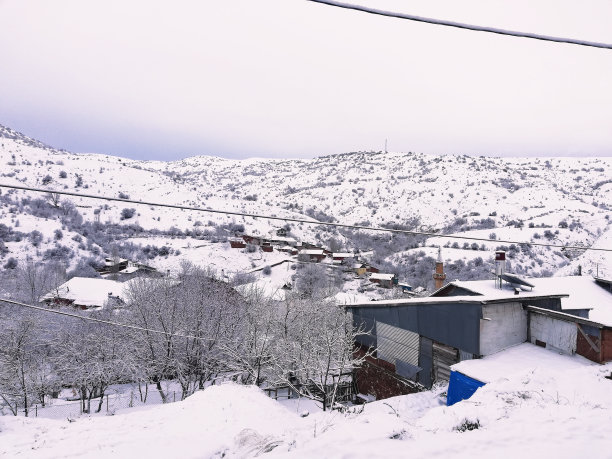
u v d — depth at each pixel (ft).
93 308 151.94
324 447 23.35
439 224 604.08
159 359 93.35
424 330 64.80
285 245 425.28
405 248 438.40
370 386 76.18
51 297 163.32
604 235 350.84
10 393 87.25
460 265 335.47
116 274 258.16
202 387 98.63
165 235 424.46
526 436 24.32
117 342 94.79
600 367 45.73
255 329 90.68
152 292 101.24
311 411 69.77
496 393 38.04
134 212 499.51
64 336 99.76
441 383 61.21
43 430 39.91
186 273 125.90
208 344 97.40
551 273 318.04
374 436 24.98
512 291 84.38
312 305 99.66
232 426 40.01
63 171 632.38
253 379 91.56
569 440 23.39
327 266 333.01
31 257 280.10
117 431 38.81
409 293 191.83
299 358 78.13
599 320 77.46
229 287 121.08
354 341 81.20
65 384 96.58
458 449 22.48
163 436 37.01
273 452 26.40
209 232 456.45
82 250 318.45
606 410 29.71
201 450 33.27
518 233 447.42
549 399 36.22
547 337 55.67
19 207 400.67
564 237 419.95
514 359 52.80
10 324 99.91
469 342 56.70
